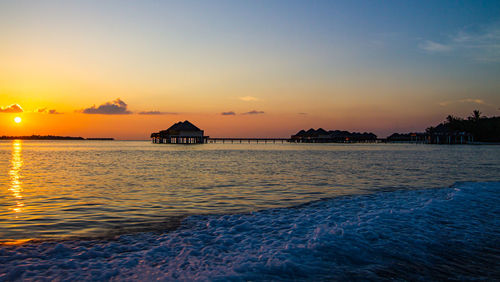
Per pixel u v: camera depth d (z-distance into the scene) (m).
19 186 15.34
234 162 32.19
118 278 4.74
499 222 7.94
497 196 11.26
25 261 5.40
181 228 7.65
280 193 13.30
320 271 5.02
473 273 5.06
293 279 4.73
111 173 21.45
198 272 4.93
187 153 54.41
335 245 6.14
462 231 7.16
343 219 8.20
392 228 7.29
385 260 5.50
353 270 5.09
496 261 5.54
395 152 57.41
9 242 6.58
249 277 4.77
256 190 14.13
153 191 13.85
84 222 8.39
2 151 63.53
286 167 26.14
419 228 7.32
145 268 5.11
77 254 5.78
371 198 11.64
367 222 7.77
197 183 16.47
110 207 10.43
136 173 21.45
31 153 54.69
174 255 5.69
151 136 139.75
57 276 4.80
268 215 8.92
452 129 128.12
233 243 6.36
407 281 4.74
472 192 12.03
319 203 10.88
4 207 10.44
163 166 27.22
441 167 25.62
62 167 26.28
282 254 5.66
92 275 4.84
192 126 102.06
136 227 7.82
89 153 54.62
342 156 43.81
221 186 15.38
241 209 10.07
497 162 31.03
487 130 119.19
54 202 11.31
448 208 9.38
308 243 6.25
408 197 11.68
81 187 15.02
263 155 47.09
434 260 5.54
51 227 7.88
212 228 7.59
